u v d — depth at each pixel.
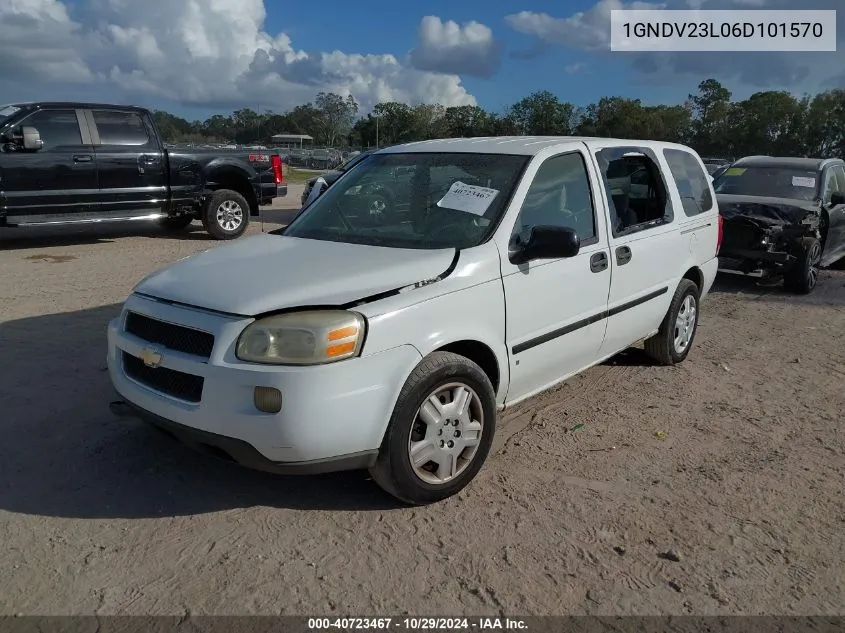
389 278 3.51
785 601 3.02
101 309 7.18
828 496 3.92
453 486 3.72
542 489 3.89
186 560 3.18
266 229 13.52
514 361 4.06
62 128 10.29
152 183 11.14
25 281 8.41
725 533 3.51
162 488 3.78
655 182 5.54
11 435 4.32
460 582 3.08
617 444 4.51
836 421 5.03
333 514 3.58
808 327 7.70
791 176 10.18
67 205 10.35
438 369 3.50
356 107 110.25
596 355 4.92
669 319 5.79
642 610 2.94
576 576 3.14
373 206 4.47
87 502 3.63
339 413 3.20
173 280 3.68
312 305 3.29
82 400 4.86
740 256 9.20
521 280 4.02
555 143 4.61
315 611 2.87
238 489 3.79
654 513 3.68
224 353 3.21
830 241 10.16
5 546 3.24
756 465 4.28
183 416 3.32
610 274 4.75
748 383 5.78
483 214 4.08
